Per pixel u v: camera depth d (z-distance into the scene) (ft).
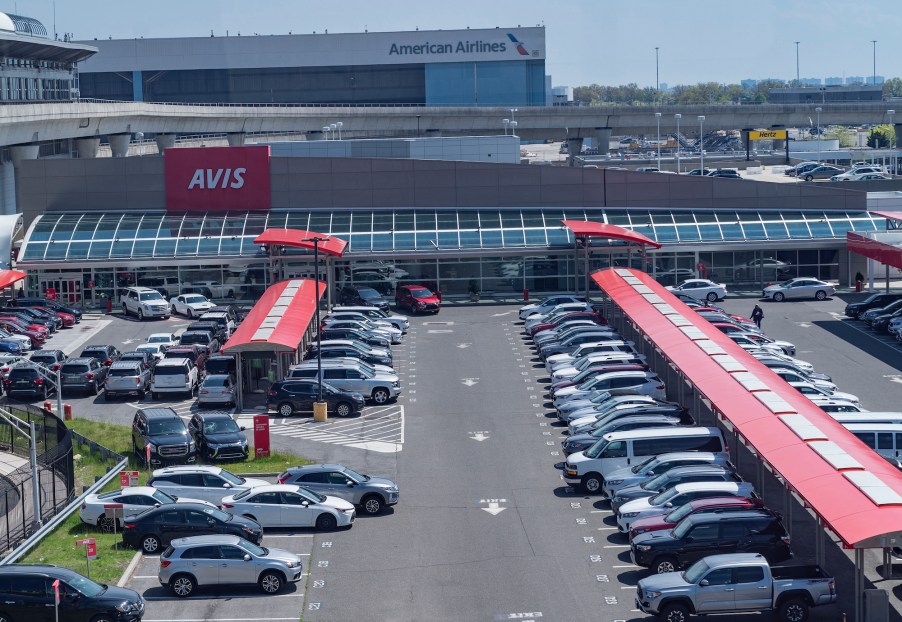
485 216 320.29
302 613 117.39
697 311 252.62
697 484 136.56
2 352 241.35
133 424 183.21
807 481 120.26
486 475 166.30
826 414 149.59
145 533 135.03
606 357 212.43
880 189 411.95
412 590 123.34
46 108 382.42
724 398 155.22
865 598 109.40
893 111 639.35
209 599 121.49
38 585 112.78
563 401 195.52
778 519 124.57
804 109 636.07
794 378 194.49
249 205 322.55
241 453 173.68
